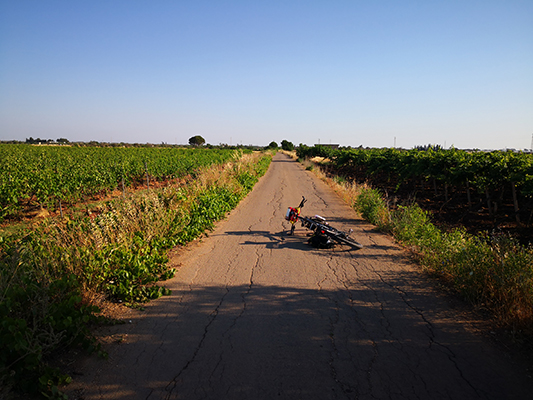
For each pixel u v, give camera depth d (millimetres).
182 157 31453
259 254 6988
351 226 9609
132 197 8164
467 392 2906
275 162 48500
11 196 10930
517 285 4172
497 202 12703
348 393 2885
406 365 3291
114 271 4785
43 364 2994
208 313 4379
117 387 2945
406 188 20578
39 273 3898
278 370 3201
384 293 5031
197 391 2898
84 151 40938
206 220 8891
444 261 5652
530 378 3086
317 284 5387
